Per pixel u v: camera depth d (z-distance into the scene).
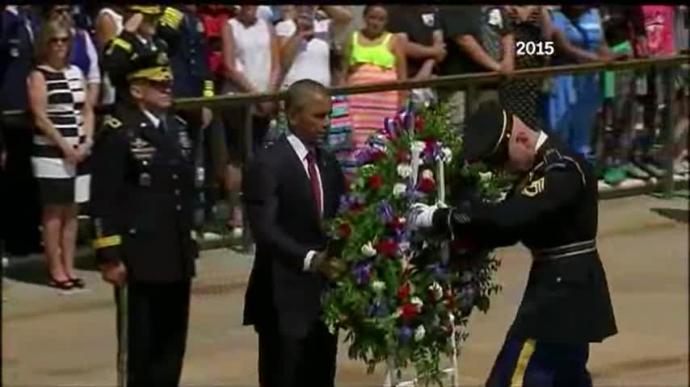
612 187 47.38
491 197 26.08
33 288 38.50
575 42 45.78
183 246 28.66
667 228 45.53
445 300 26.20
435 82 41.81
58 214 38.31
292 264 26.44
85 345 34.97
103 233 28.11
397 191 25.89
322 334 27.09
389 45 42.66
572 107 45.56
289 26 41.91
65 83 38.06
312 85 26.92
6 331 35.59
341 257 26.00
